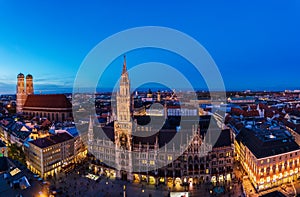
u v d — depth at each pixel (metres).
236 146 171.12
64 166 162.75
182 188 128.62
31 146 163.00
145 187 131.62
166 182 134.62
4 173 90.00
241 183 132.62
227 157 136.62
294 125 191.88
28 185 78.88
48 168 154.75
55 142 162.62
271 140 132.75
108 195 123.81
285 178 130.38
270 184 126.31
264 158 123.75
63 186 135.50
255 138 141.38
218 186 128.88
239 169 151.88
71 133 187.00
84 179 144.75
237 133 183.25
